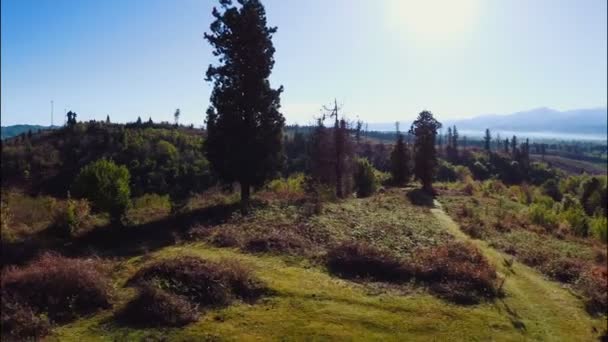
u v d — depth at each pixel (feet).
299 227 67.21
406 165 195.00
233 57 95.61
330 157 134.62
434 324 39.04
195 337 33.76
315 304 40.81
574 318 45.24
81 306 37.86
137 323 35.58
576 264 62.44
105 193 66.13
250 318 37.40
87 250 56.29
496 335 38.52
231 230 64.39
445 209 115.75
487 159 378.94
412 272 51.42
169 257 50.08
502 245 74.38
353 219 77.56
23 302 36.37
